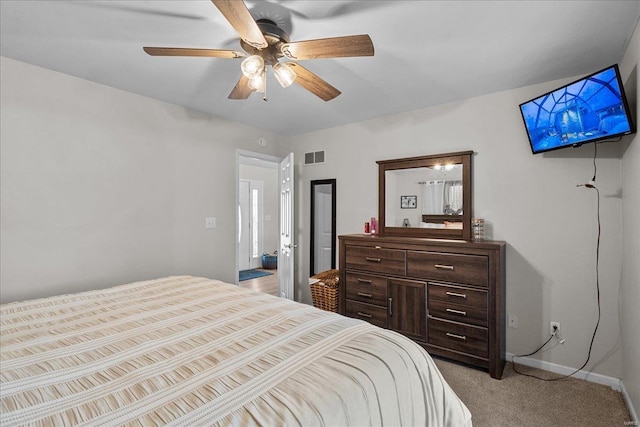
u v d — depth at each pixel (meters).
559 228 2.42
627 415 1.90
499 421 1.86
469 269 2.43
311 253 4.01
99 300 1.82
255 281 5.57
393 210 3.21
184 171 3.07
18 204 2.14
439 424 1.19
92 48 1.98
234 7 1.20
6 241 2.09
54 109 2.29
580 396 2.10
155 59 2.12
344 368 1.01
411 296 2.69
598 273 2.27
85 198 2.44
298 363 1.05
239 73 2.33
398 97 2.80
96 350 1.17
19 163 2.14
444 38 1.85
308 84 1.89
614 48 1.95
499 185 2.67
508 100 2.63
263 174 7.19
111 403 0.84
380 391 0.98
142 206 2.77
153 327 1.39
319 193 3.96
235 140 3.55
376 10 1.58
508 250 2.62
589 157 2.31
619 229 2.19
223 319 1.48
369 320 2.93
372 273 2.92
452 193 2.87
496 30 1.76
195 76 2.38
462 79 2.43
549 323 2.45
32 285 2.19
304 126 3.75
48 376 0.98
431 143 3.04
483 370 2.46
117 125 2.61
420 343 2.64
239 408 0.81
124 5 1.55
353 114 3.29
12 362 1.07
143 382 0.94
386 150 3.35
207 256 3.26
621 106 1.75
